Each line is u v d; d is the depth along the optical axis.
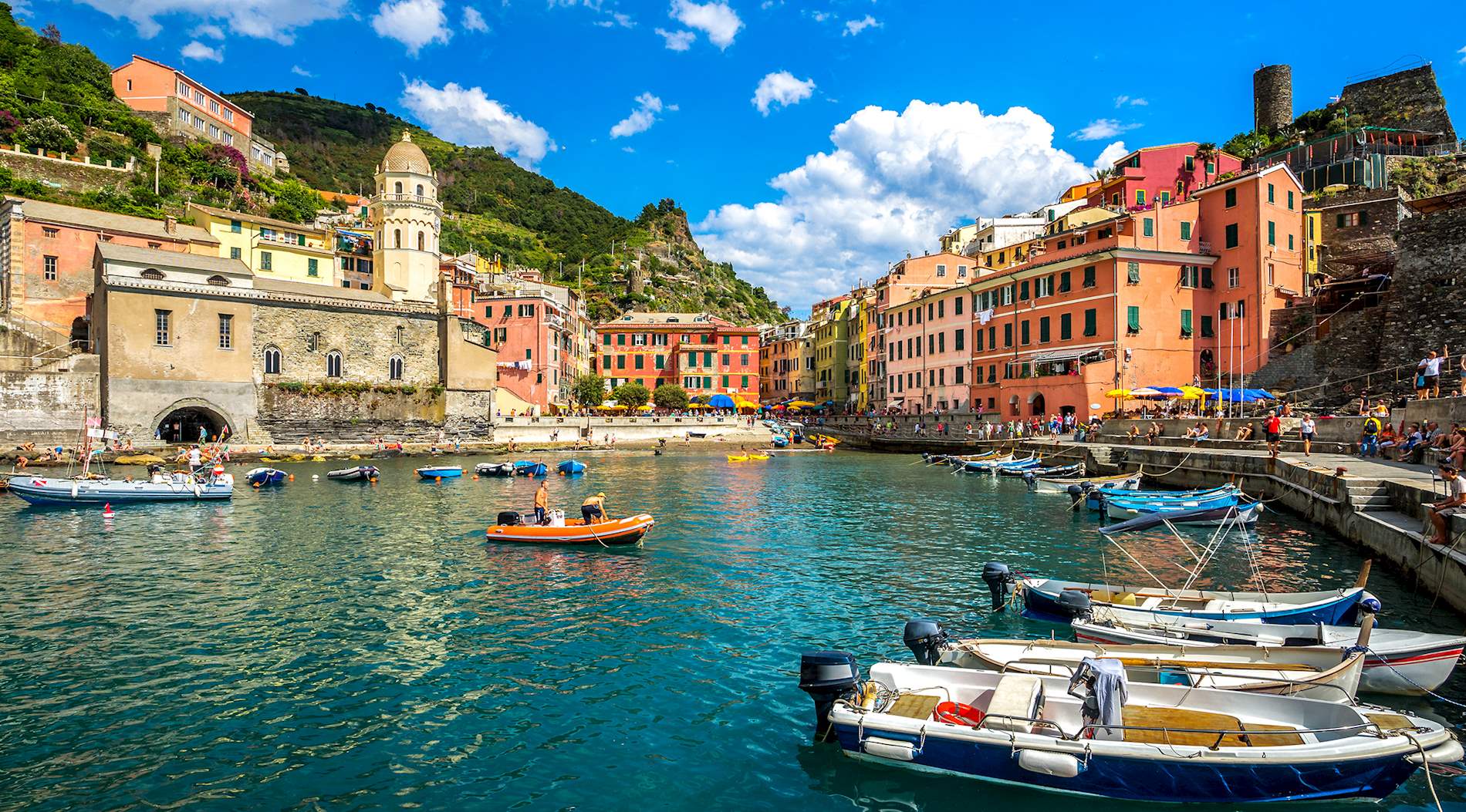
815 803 10.55
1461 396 28.31
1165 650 13.12
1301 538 26.92
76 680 14.97
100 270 62.62
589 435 84.75
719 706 13.70
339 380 71.50
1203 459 39.03
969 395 74.81
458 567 24.62
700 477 54.19
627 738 12.50
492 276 115.62
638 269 166.50
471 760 11.81
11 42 100.62
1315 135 82.75
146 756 11.89
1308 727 10.37
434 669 15.61
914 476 53.84
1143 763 9.69
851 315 108.75
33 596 21.06
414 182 86.69
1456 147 75.06
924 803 10.48
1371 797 9.75
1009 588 19.11
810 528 31.75
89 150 91.12
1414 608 17.20
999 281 70.25
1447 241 43.53
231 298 65.44
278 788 10.98
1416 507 21.83
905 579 22.72
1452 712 12.26
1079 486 37.91
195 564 24.95
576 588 21.86
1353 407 42.88
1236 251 59.09
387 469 59.19
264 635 17.69
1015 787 10.39
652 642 17.14
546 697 14.16
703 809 10.42
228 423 65.31
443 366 78.06
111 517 34.88
